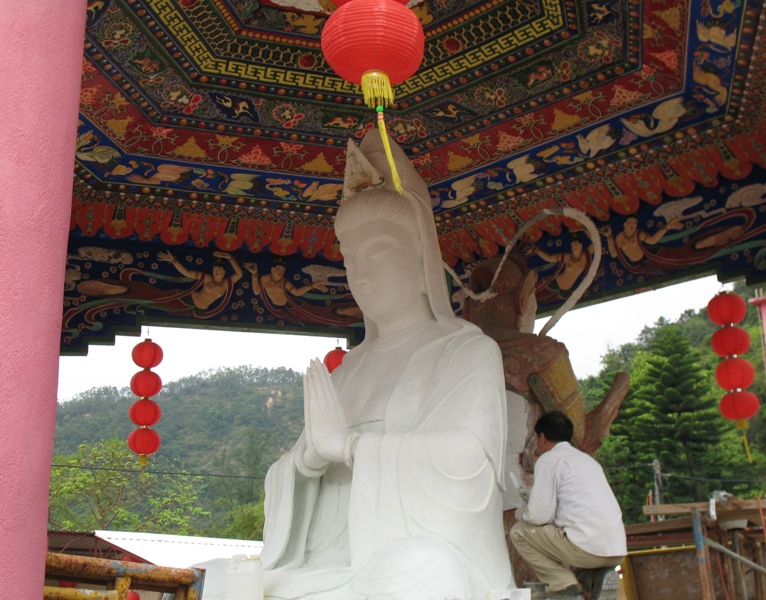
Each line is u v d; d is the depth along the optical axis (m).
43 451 3.62
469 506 6.46
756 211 9.55
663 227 10.08
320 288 11.45
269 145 9.99
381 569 6.05
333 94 9.34
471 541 6.43
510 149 9.95
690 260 9.85
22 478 3.50
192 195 10.60
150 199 10.61
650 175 9.93
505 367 8.17
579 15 8.16
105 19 8.14
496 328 8.69
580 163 10.02
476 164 10.22
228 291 11.21
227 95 9.27
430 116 9.66
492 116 9.54
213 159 10.09
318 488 7.33
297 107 9.51
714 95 8.82
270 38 8.67
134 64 8.73
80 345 10.76
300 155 10.16
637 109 9.17
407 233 7.68
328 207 10.93
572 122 9.48
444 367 7.14
